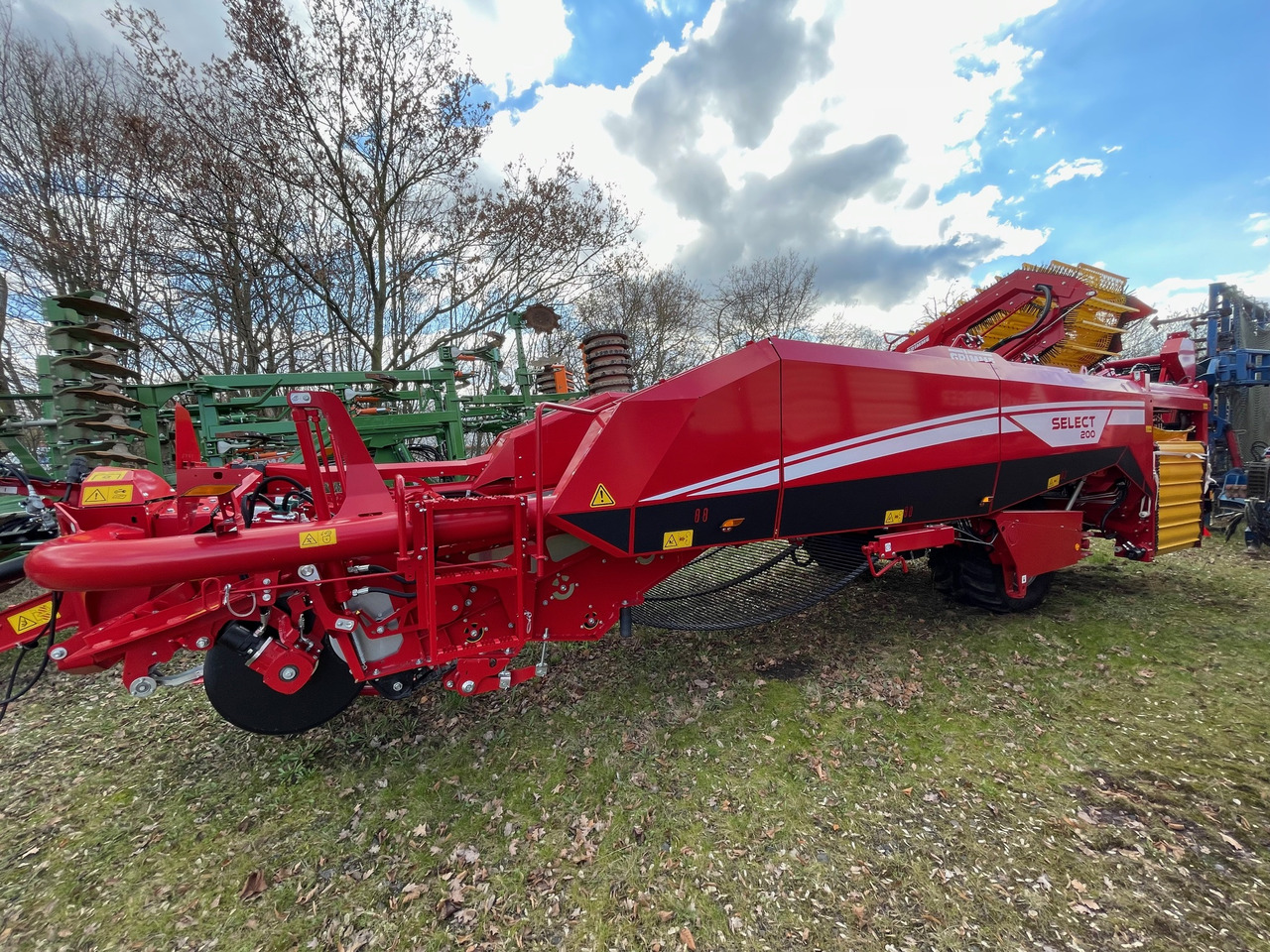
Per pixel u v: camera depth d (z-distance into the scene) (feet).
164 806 7.94
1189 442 15.38
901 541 10.23
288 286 44.88
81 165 37.40
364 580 7.67
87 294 17.63
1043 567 12.34
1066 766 8.11
